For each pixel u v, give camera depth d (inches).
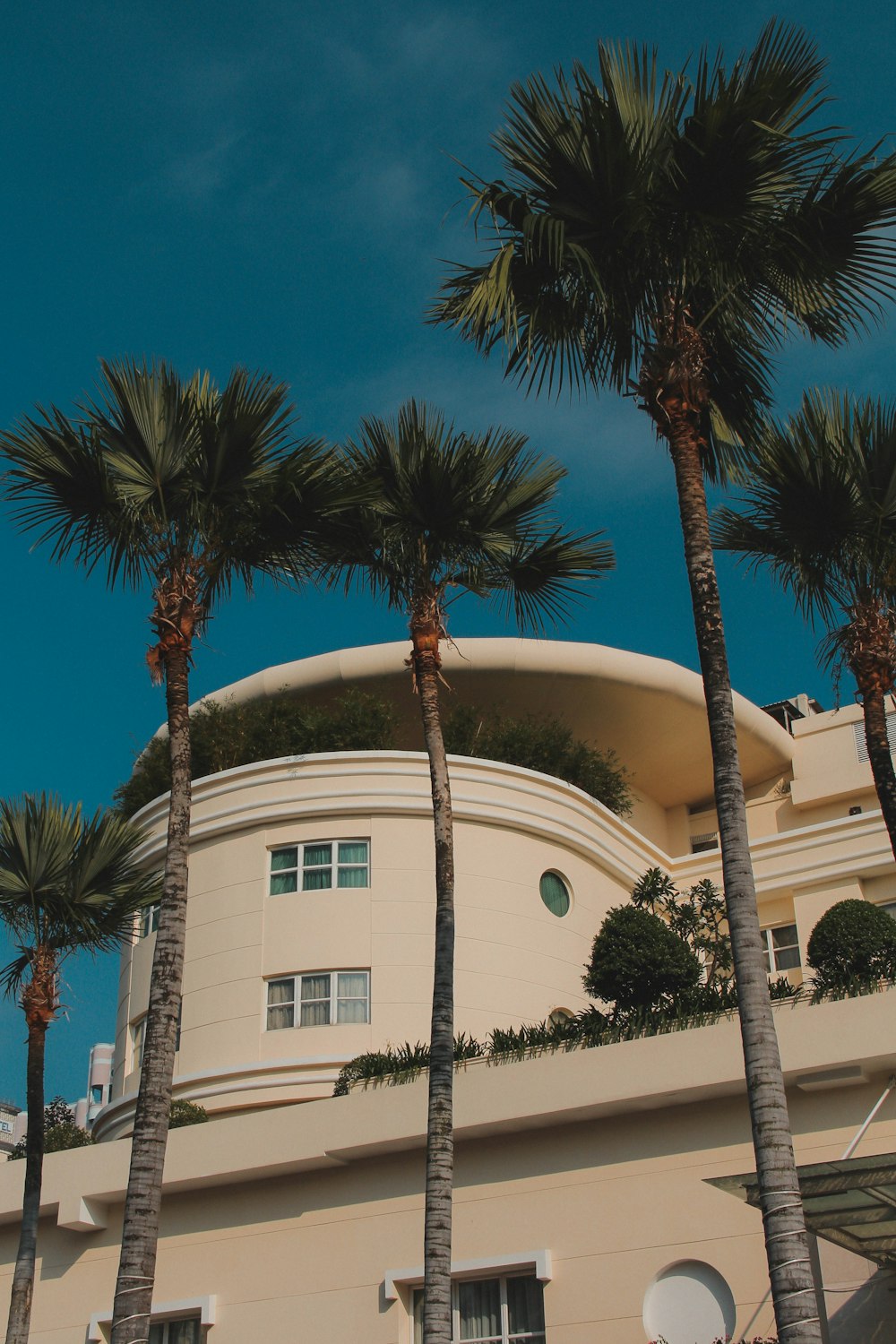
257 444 600.1
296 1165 676.1
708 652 464.8
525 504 669.3
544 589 705.0
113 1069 1024.2
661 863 1152.8
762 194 494.6
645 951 698.8
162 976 526.6
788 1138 392.8
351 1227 658.8
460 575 680.4
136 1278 477.1
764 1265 556.4
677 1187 588.7
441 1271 511.2
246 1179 694.5
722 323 531.2
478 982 934.4
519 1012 938.1
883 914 663.1
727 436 548.4
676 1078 594.2
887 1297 526.0
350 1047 900.6
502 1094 631.8
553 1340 587.8
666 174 494.9
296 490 602.9
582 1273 593.6
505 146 503.8
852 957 641.0
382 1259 643.5
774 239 503.5
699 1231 576.1
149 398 593.9
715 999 647.8
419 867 966.4
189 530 600.7
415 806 981.8
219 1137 700.7
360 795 979.9
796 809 1274.6
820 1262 545.6
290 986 931.3
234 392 595.5
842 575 606.5
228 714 1102.4
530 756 1099.3
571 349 523.8
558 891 1015.6
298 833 978.1
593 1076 613.9
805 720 1309.1
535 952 965.8
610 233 504.1
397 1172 658.8
